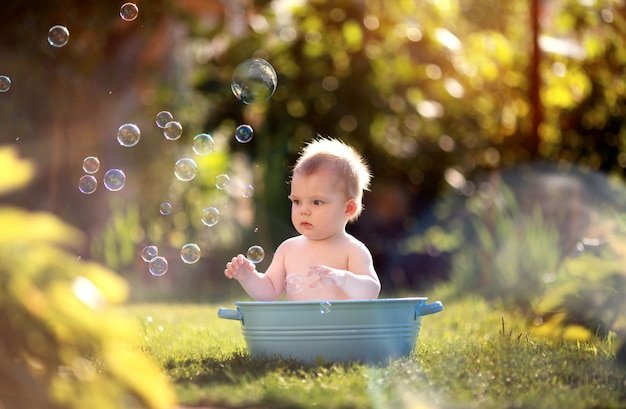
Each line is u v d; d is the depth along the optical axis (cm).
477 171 845
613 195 722
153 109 796
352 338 276
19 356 140
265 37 841
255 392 228
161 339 345
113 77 750
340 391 229
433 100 860
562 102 786
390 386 236
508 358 282
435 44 803
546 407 215
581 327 337
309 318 275
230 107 844
